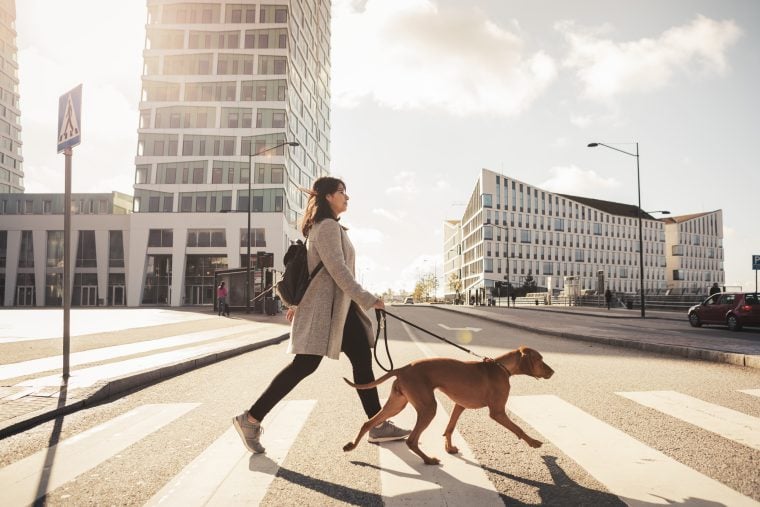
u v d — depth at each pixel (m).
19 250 56.44
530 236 98.69
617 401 5.36
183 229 54.09
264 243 53.69
